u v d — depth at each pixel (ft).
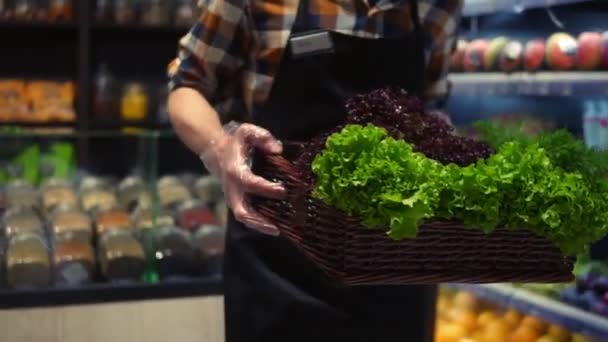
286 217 4.49
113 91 15.71
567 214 3.97
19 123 15.17
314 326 5.25
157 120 15.87
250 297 5.40
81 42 15.28
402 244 3.93
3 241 8.26
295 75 5.16
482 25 9.82
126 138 8.88
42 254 8.16
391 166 3.79
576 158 4.46
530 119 9.01
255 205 4.85
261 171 4.75
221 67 5.42
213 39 5.31
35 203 8.64
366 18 5.22
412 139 4.31
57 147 8.75
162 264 8.37
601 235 4.14
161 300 8.32
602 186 4.17
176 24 15.64
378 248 3.91
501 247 4.08
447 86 5.88
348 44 5.15
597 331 7.38
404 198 3.76
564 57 8.00
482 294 9.09
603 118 7.97
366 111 4.35
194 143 5.11
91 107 15.81
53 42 16.30
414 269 3.98
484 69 9.04
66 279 8.13
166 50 16.81
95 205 8.70
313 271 5.24
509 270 4.13
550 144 4.64
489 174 3.88
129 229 8.52
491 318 9.14
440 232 3.95
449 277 4.03
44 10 15.05
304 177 4.15
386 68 5.21
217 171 4.86
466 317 9.38
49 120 15.28
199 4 5.43
